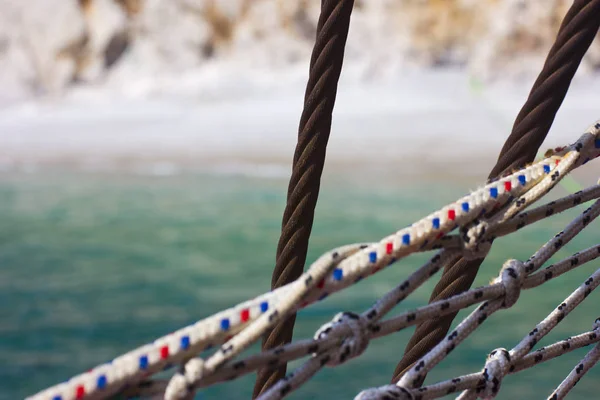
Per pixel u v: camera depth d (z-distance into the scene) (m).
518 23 18.64
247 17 22.61
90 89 22.95
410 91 19.53
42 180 16.70
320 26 0.88
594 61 17.67
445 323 0.85
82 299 8.56
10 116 21.84
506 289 0.75
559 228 9.20
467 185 14.17
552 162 0.75
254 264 10.06
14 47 23.17
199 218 12.94
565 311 0.82
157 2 22.89
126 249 11.03
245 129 19.55
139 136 19.91
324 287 0.66
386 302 0.69
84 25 23.09
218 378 0.63
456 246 0.72
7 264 10.27
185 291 8.85
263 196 14.56
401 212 12.38
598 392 5.05
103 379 0.59
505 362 0.77
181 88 21.94
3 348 6.92
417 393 0.72
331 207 12.83
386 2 20.92
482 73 18.83
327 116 0.89
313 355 0.67
